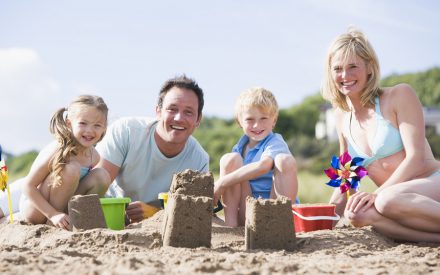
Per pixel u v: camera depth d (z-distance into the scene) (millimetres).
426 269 3047
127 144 5086
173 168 5199
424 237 4129
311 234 3979
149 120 5203
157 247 3588
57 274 2688
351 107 4668
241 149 5066
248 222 3670
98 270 2764
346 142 4887
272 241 3611
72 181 4363
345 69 4426
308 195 15625
